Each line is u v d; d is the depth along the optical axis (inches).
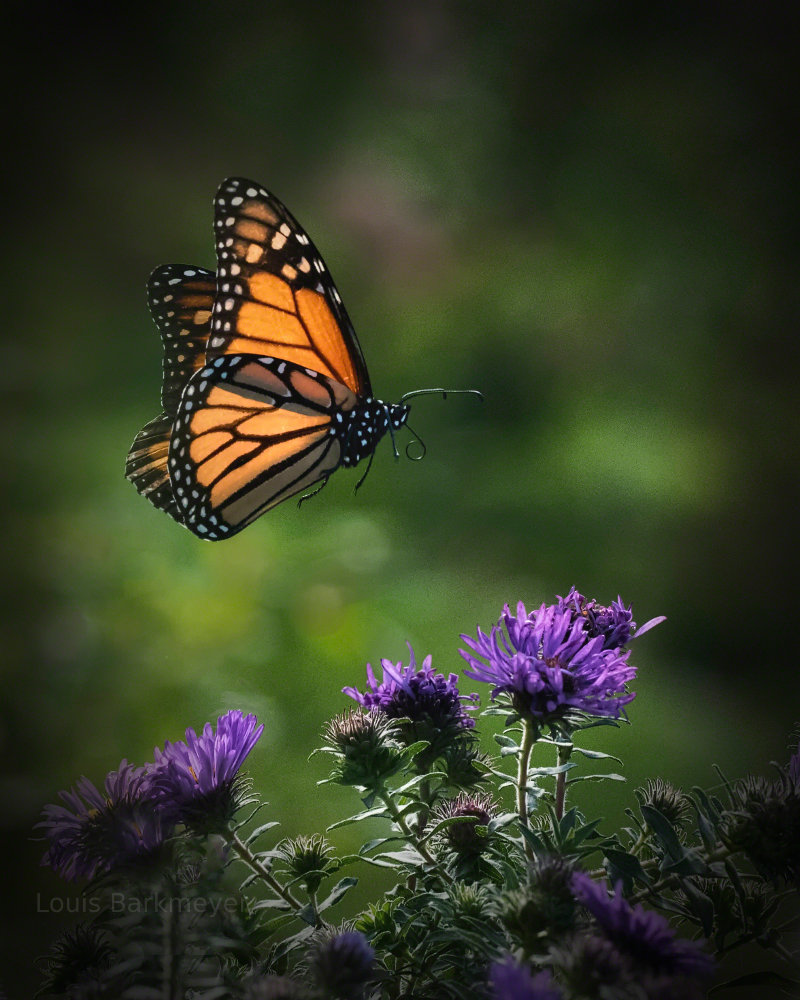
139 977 35.7
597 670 38.2
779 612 56.6
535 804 38.5
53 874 44.7
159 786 38.0
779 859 37.7
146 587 48.6
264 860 38.2
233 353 41.9
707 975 30.5
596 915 31.5
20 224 85.1
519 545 60.6
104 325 75.3
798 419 70.6
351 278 82.7
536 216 85.5
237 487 42.1
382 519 61.3
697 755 48.5
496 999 29.9
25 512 50.3
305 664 49.3
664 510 63.8
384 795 38.4
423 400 72.5
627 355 76.7
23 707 46.9
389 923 37.9
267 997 32.7
